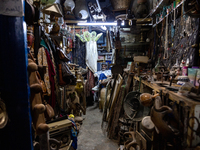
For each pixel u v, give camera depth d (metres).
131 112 2.15
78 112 3.52
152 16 3.91
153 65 3.64
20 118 0.90
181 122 1.18
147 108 1.99
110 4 6.08
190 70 1.65
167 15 2.78
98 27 5.46
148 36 4.33
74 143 2.29
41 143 1.18
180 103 1.07
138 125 2.09
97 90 4.86
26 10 1.06
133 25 4.17
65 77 2.32
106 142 2.74
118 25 4.21
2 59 0.86
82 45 5.43
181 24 2.25
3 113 0.83
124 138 2.50
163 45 3.09
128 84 3.00
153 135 1.43
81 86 3.86
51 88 2.02
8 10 0.85
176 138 1.21
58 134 1.87
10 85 0.88
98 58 6.07
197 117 0.95
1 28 0.85
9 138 0.89
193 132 0.96
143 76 2.34
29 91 0.94
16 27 0.86
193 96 1.01
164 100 1.41
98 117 3.98
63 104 2.96
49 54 2.06
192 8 1.32
